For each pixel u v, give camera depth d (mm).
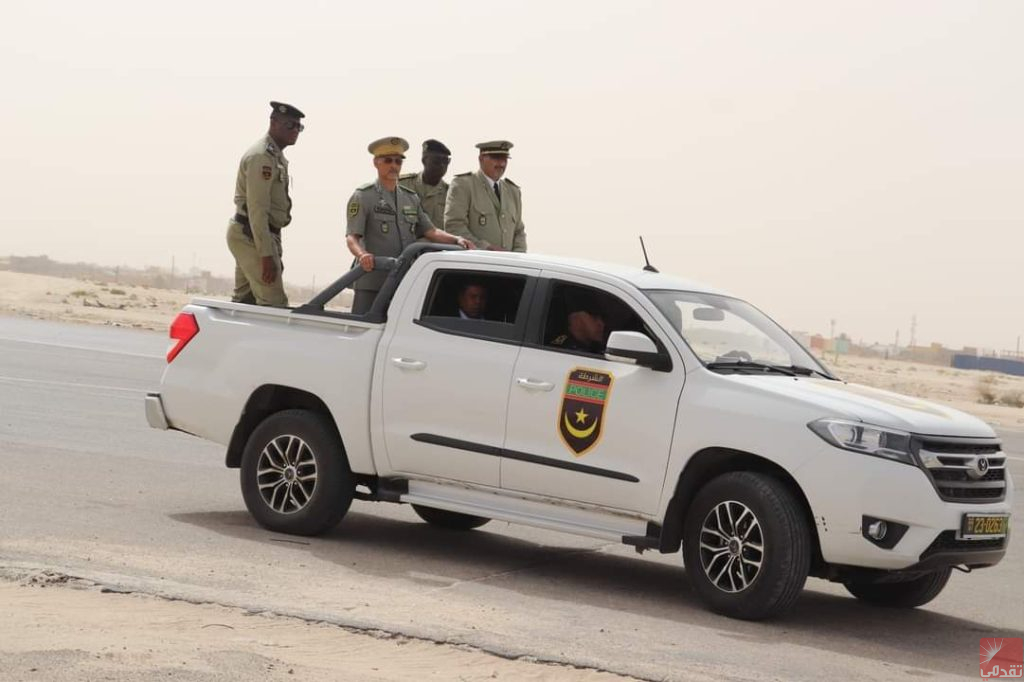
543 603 8852
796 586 8656
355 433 10508
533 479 9719
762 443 8805
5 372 24188
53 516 10648
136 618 7395
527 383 9734
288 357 10867
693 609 9102
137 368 27922
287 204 12742
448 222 13570
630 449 9320
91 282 110688
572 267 10047
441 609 8297
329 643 7207
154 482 13109
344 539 10828
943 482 8641
